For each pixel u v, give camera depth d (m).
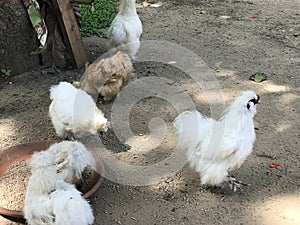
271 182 1.67
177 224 1.48
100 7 3.11
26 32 2.33
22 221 1.46
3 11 2.22
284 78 2.42
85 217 1.33
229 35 2.94
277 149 1.85
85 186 1.58
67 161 1.46
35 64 2.43
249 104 1.52
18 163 1.68
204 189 1.64
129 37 2.38
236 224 1.49
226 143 1.48
